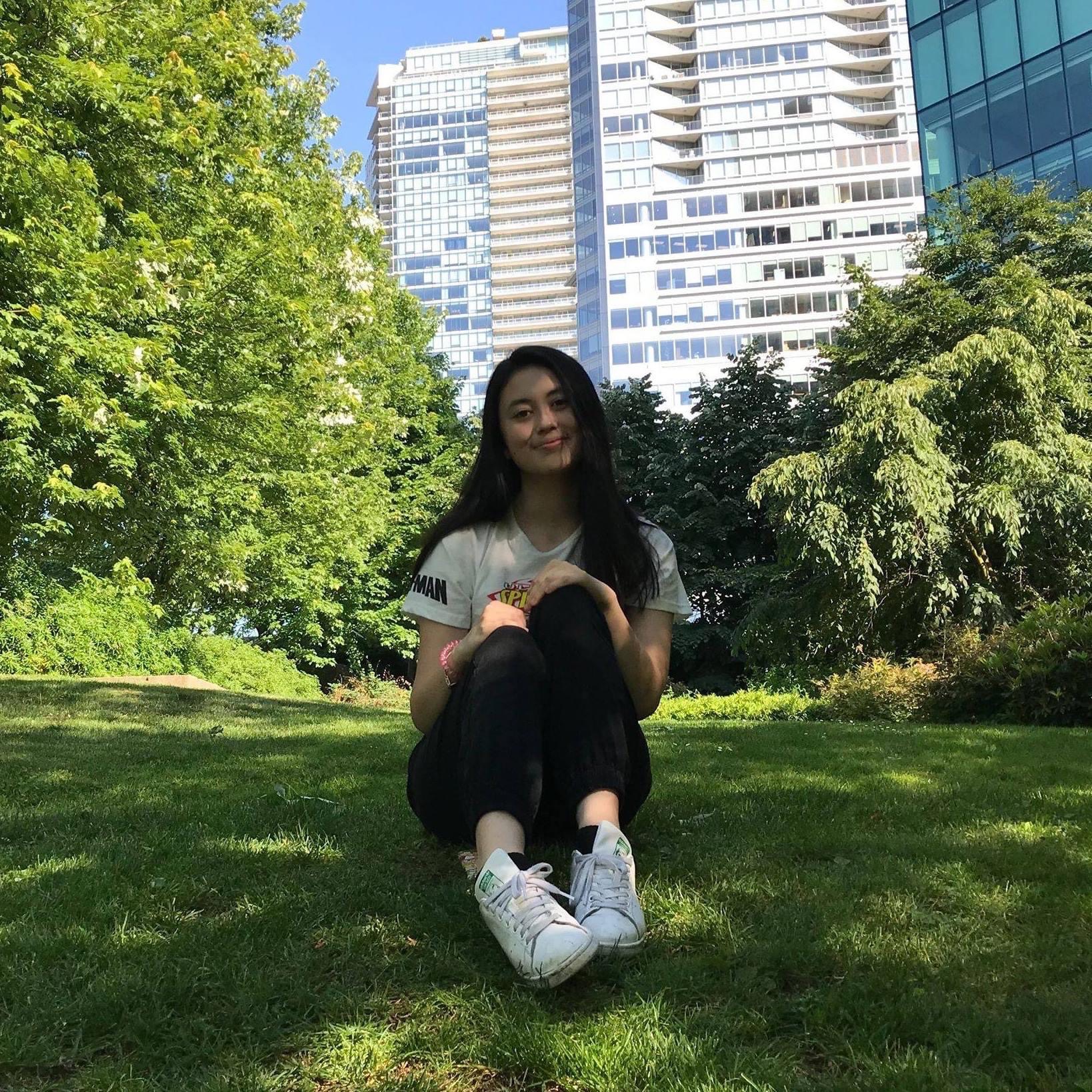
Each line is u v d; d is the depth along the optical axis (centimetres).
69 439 930
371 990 165
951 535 1390
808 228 7100
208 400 1134
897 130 7444
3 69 805
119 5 955
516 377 234
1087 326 1513
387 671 3055
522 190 13788
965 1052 138
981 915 199
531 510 241
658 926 196
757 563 2631
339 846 269
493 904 169
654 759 459
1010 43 2298
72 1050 144
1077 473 1352
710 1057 137
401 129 14625
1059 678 849
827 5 7475
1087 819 297
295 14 1538
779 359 2816
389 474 2766
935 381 1426
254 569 1773
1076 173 2152
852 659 1455
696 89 7506
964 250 1919
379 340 2050
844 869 234
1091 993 156
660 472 2672
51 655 1309
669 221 7275
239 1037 148
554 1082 136
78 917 206
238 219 1139
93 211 869
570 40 8269
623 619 220
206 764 452
